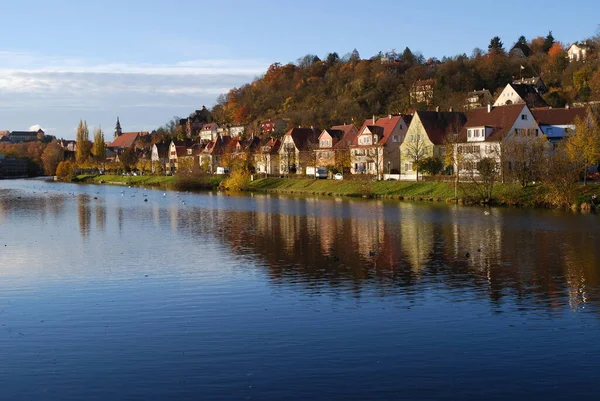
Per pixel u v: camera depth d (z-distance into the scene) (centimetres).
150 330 3416
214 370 2844
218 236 6850
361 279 4559
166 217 9006
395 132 15025
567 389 2617
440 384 2673
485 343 3147
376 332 3334
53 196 14600
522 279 4497
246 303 3934
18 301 4069
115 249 6056
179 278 4666
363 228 7300
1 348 3164
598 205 8725
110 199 13225
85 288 4388
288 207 10256
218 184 17275
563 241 6100
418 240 6319
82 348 3152
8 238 6944
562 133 12588
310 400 2542
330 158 15962
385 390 2622
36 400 2567
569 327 3384
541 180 9806
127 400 2558
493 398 2547
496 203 9906
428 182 11950
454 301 3922
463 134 12825
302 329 3397
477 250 5684
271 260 5334
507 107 12638
